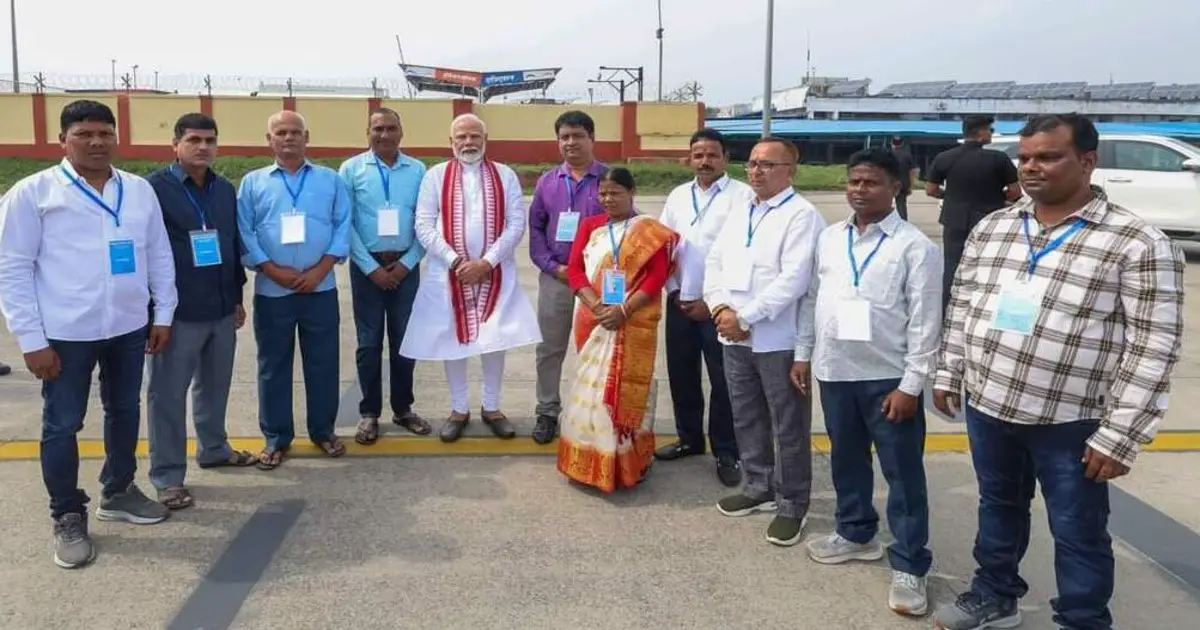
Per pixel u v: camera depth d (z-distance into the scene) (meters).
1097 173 11.47
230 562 3.52
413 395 5.31
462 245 4.88
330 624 3.07
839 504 3.60
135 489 3.95
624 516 4.02
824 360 3.39
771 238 3.66
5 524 3.81
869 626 3.12
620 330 4.20
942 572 3.54
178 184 4.05
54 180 3.47
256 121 33.22
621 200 4.30
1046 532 3.87
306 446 4.86
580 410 4.26
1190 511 4.07
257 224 4.46
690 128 34.00
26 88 38.09
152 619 3.09
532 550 3.66
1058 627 3.12
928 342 3.18
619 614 3.17
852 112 46.94
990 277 2.83
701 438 4.81
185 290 4.05
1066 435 2.69
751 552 3.68
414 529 3.84
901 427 3.25
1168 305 2.48
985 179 7.11
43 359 3.41
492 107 33.66
